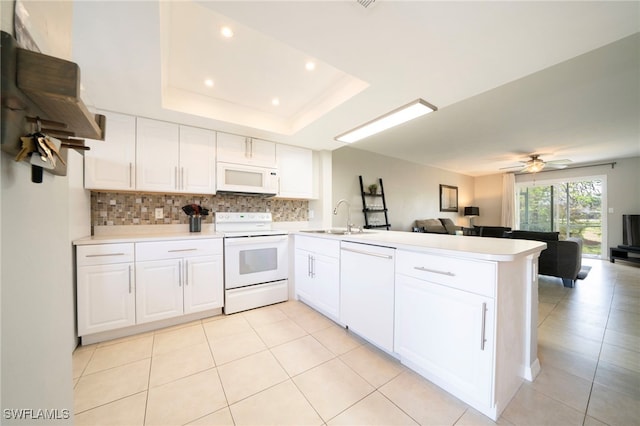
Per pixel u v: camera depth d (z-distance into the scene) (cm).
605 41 138
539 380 158
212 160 269
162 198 272
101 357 182
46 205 66
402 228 594
